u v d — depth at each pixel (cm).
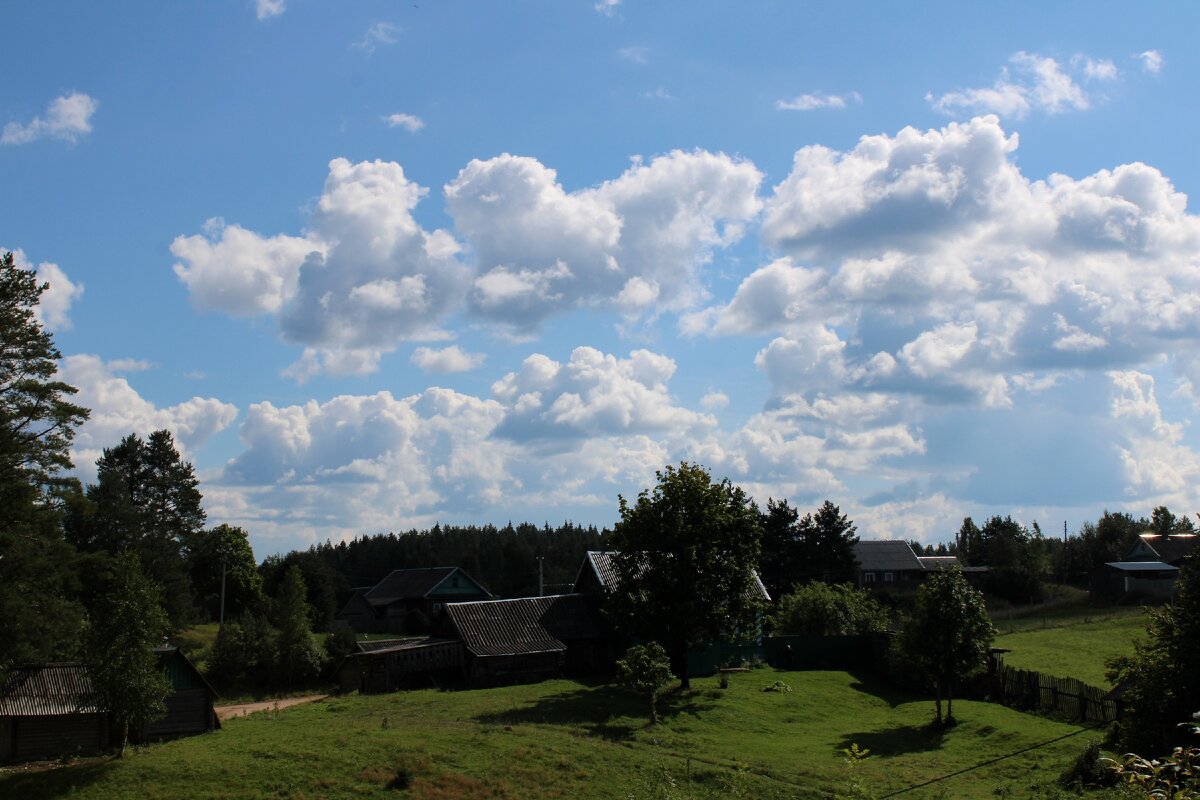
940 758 3916
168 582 7856
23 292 4512
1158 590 8619
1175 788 1118
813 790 3322
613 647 6191
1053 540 13738
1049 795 3138
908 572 12725
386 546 16275
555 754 3691
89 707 3922
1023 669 5450
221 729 4544
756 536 5447
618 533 5419
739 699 5066
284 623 6969
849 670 6322
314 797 3303
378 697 5331
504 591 13612
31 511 4384
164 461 8900
